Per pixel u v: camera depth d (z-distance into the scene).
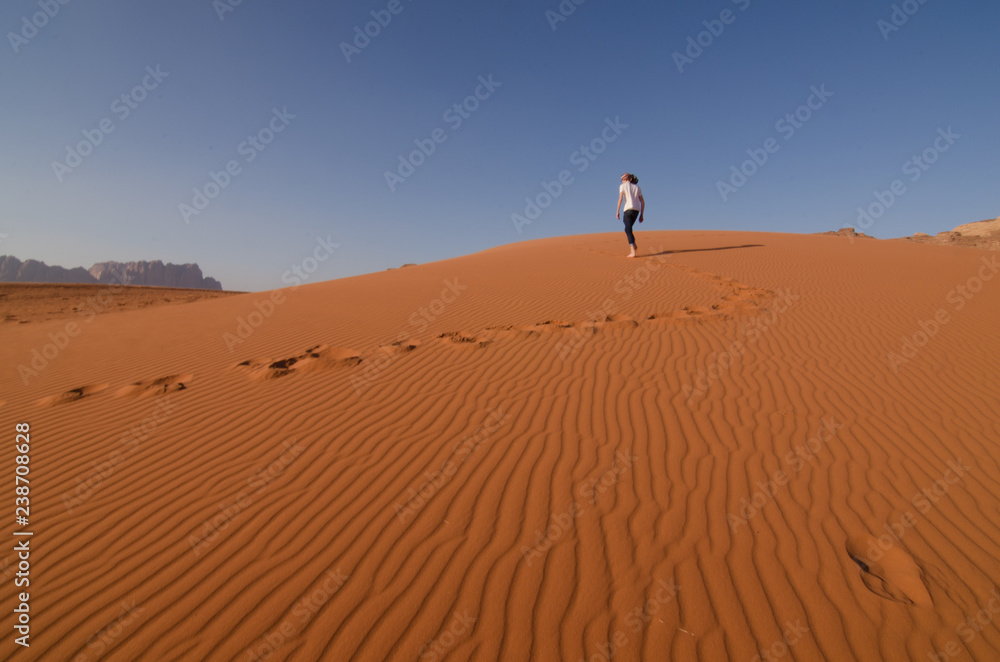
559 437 4.48
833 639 2.48
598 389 5.47
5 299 23.09
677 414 4.85
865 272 12.12
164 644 2.55
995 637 2.45
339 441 4.59
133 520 3.58
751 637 2.50
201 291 31.75
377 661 2.42
